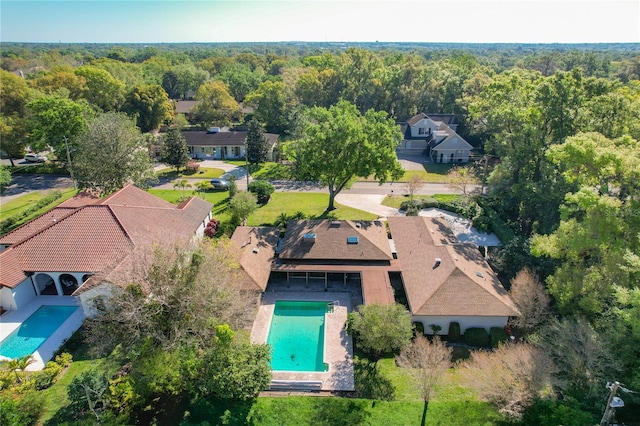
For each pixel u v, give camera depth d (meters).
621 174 30.23
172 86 135.25
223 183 61.06
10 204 55.31
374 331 27.39
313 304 35.72
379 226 42.88
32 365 27.47
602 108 45.06
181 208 43.53
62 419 22.95
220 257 30.02
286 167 72.12
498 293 32.28
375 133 47.50
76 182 56.88
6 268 32.75
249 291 32.66
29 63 176.00
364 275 35.88
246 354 25.00
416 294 32.84
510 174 49.12
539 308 30.23
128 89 95.44
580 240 28.88
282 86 95.81
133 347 25.20
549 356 24.72
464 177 56.50
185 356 25.14
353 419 23.80
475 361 27.50
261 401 24.84
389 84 97.62
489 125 60.34
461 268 33.69
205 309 26.38
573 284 28.91
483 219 48.06
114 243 34.66
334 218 50.47
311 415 24.06
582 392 24.27
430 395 25.19
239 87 123.06
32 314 32.50
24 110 69.38
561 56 143.75
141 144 55.91
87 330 28.70
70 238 35.03
